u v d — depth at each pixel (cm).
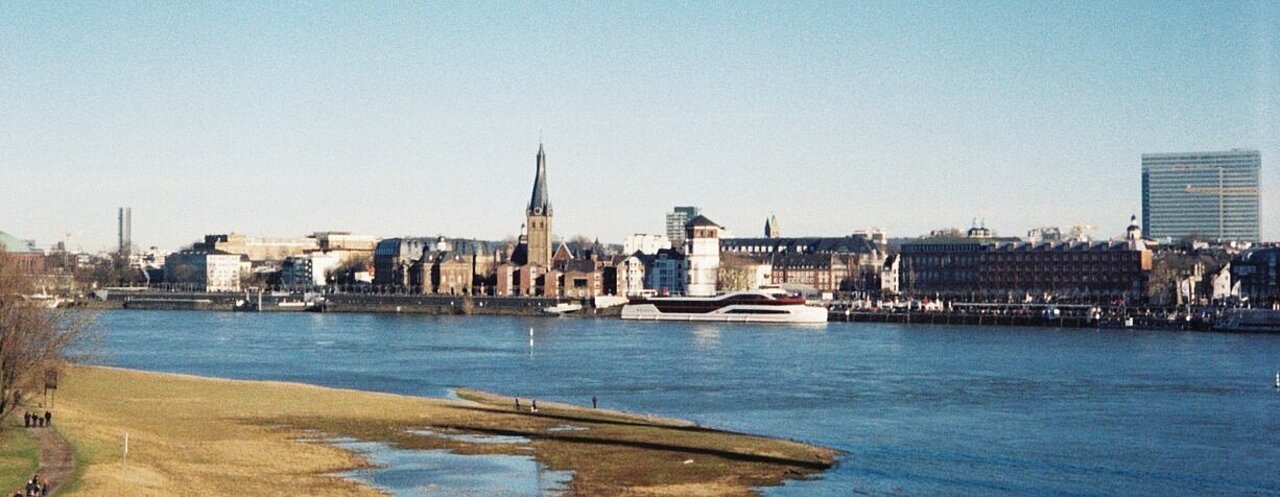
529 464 15038
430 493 13425
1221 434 18000
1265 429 18462
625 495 13550
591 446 16250
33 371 17088
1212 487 14462
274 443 15950
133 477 13000
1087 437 17688
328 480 13900
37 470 13012
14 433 15038
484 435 17038
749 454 15788
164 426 16825
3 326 15962
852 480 14488
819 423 19038
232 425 17275
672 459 15425
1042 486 14375
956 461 15738
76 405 18212
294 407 19250
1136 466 15550
